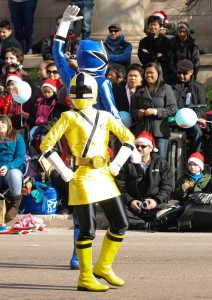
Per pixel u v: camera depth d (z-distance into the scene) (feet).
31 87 82.53
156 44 88.79
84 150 43.57
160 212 68.80
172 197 75.77
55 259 53.72
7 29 94.53
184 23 87.20
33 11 105.09
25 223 70.13
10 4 104.99
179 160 77.77
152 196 70.69
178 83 81.87
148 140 71.05
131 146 44.42
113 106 48.73
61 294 42.39
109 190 43.34
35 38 110.22
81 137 43.70
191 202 68.39
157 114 75.05
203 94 81.66
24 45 106.01
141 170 70.79
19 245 60.80
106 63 49.16
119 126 44.62
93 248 58.13
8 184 71.41
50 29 110.11
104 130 44.21
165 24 99.25
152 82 76.02
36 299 41.24
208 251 56.59
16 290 43.47
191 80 81.66
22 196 73.20
